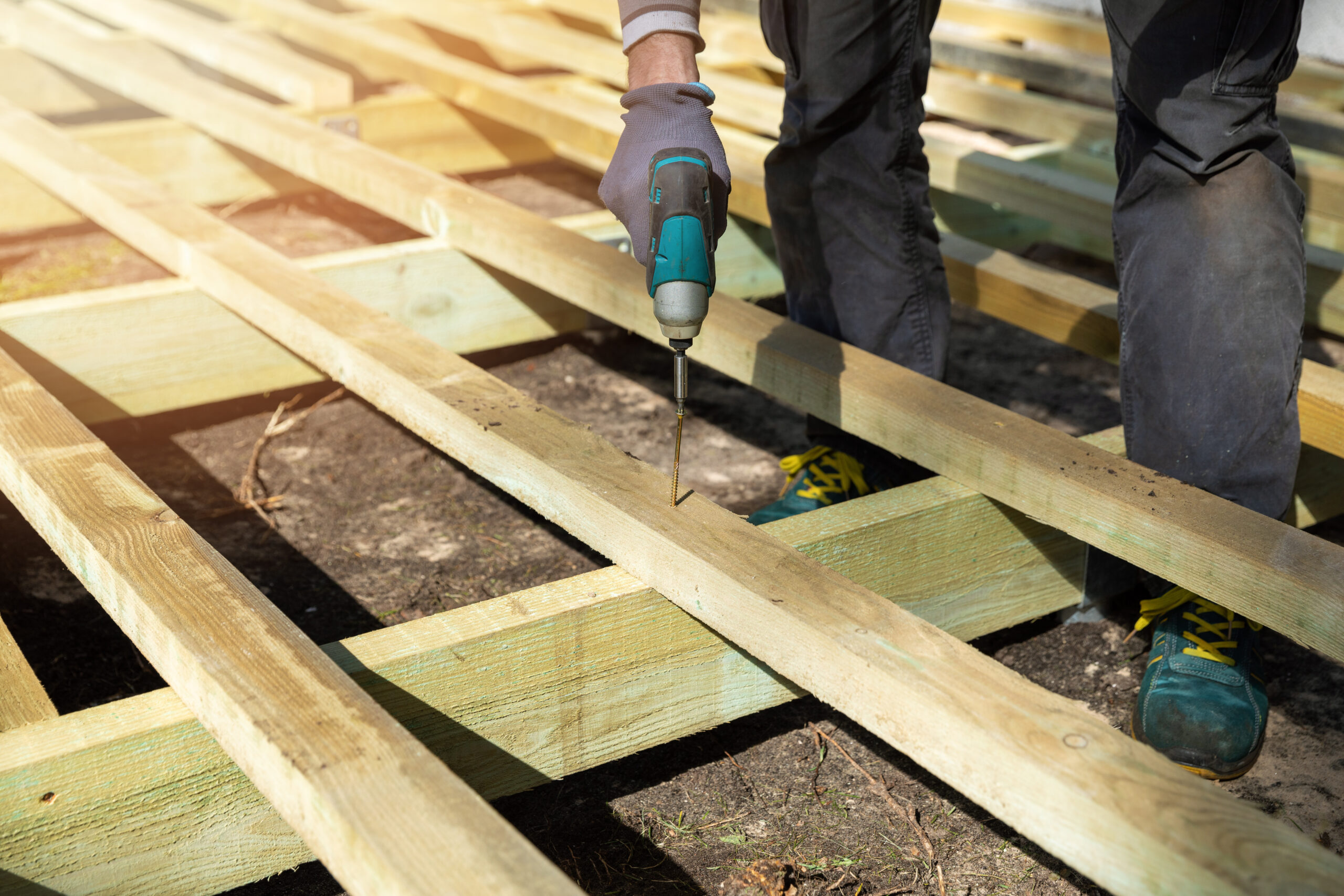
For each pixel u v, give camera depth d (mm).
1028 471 1668
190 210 2699
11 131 3285
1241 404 1648
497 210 2658
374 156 3020
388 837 995
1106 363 3041
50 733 1215
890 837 1562
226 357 2525
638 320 2217
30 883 1197
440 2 4336
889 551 1681
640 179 1394
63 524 1542
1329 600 1328
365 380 2018
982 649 1956
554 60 3916
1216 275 1643
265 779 1144
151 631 1351
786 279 2201
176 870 1286
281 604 2047
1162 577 1542
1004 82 4262
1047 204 2943
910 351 2123
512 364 3008
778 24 1927
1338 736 1736
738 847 1544
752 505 2348
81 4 4645
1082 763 1075
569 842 1553
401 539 2268
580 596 1476
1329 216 2834
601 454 1685
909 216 2041
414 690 1369
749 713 1651
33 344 2301
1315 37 3711
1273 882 946
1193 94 1609
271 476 2490
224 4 4723
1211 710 1624
